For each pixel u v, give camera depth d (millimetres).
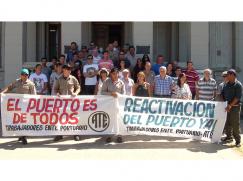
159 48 17484
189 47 16312
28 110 10656
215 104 10727
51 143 10602
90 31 17344
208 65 16219
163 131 10758
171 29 17422
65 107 10742
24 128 10633
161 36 17469
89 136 11406
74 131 10742
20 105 10641
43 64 14086
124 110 10719
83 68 13258
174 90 11367
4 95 10609
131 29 16969
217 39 16703
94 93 13008
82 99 10742
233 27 16734
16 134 10594
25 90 10727
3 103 10602
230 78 10562
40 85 12633
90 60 13133
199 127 10758
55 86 10914
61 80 10883
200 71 15414
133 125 10711
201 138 10742
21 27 15734
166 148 10180
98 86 11883
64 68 10852
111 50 14711
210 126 10750
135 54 15602
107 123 10703
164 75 11680
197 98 11625
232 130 10828
